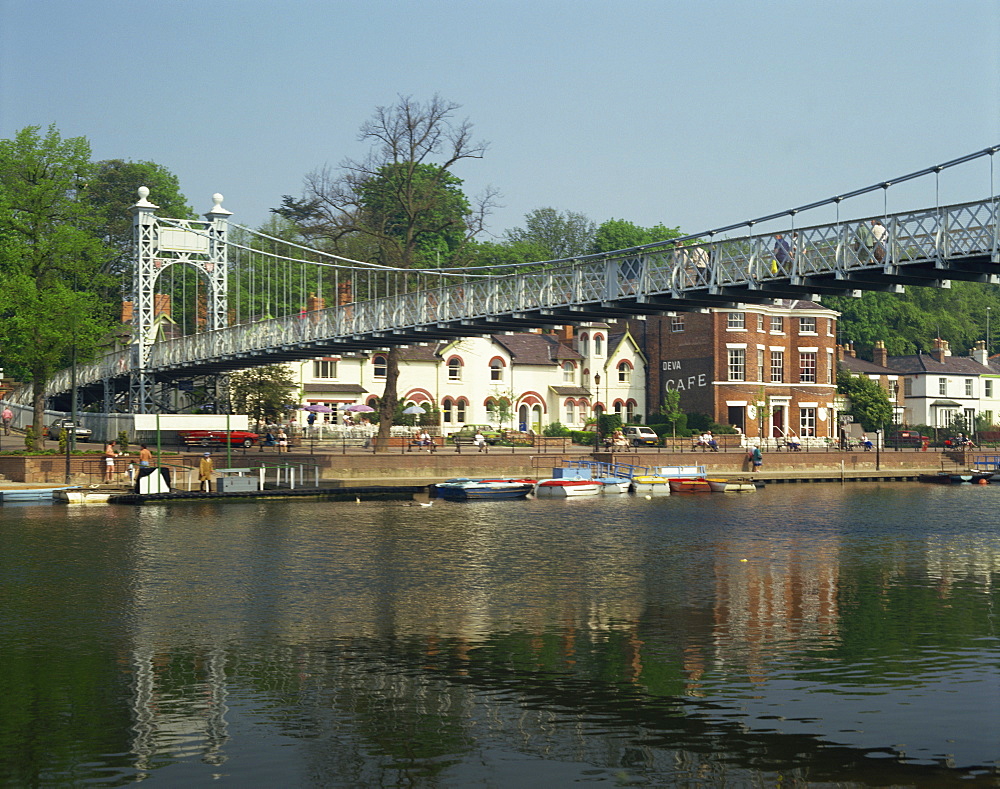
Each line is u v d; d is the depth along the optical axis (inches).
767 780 649.6
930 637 1002.1
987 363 4808.1
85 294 2431.1
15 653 941.2
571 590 1254.3
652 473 2746.1
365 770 666.8
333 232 2819.9
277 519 1929.1
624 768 668.1
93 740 717.3
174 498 2130.9
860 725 741.9
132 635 1011.3
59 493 2130.9
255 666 897.5
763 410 3732.8
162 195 4195.4
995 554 1566.2
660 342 3900.1
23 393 3577.8
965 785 642.2
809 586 1284.4
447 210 4288.9
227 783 647.1
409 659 920.9
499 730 734.5
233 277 3590.1
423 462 2549.2
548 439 3120.1
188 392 3154.5
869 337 5551.2
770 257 1584.6
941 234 1379.2
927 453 3358.8
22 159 2440.9
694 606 1157.1
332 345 2406.5
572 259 1862.7
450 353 3592.5
